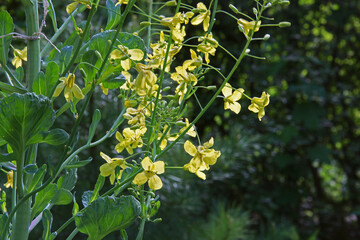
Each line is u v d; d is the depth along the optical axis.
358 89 2.57
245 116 2.18
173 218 1.24
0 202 0.49
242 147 1.56
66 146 0.42
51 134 0.42
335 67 2.53
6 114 0.40
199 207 1.35
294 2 2.33
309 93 2.26
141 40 0.49
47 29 0.99
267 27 2.26
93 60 0.48
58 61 0.49
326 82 2.47
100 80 0.48
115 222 0.44
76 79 0.95
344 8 2.41
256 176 2.27
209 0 1.88
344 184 2.54
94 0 0.46
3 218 0.47
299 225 2.32
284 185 2.28
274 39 2.30
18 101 0.39
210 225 1.28
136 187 0.48
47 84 0.45
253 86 2.25
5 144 0.48
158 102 0.47
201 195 1.48
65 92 0.43
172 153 1.21
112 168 0.45
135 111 0.47
